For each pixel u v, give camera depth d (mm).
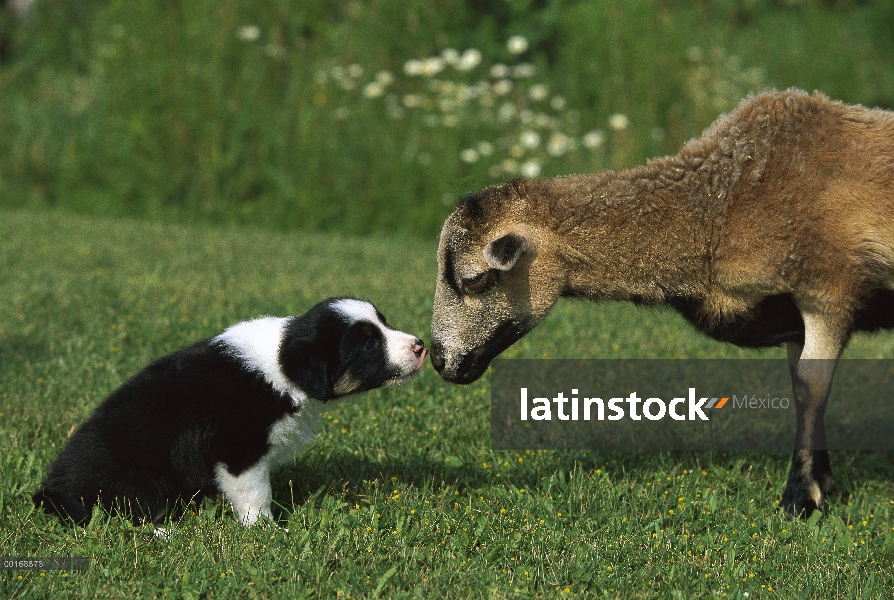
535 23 26766
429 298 14383
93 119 23453
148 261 16531
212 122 22344
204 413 6980
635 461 9367
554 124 22031
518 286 8047
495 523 7441
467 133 21844
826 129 7926
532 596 6332
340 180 21891
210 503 7273
